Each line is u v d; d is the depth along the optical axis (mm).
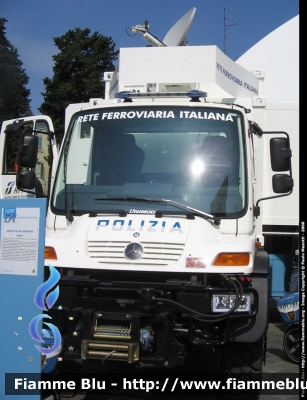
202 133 5617
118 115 5836
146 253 4867
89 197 5430
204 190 5309
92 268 4883
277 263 8375
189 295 4723
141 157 5609
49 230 5445
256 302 4789
